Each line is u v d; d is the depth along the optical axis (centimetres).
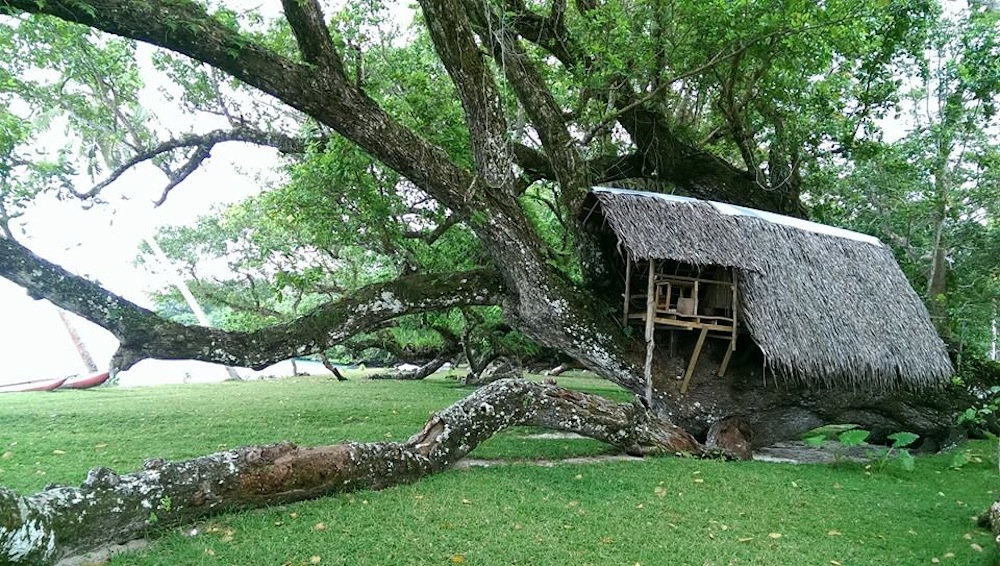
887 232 1828
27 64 1232
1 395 1612
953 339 1275
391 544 526
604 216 1059
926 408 1171
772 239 1045
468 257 1609
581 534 574
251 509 605
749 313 952
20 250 832
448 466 795
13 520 424
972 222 1906
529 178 1402
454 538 545
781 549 564
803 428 1127
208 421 1120
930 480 898
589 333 1057
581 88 1199
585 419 909
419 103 1287
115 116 1390
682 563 519
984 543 604
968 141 1717
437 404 1427
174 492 554
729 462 952
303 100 907
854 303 1041
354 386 1908
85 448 884
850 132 1392
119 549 513
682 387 1062
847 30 1045
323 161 1204
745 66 1280
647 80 1294
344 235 1355
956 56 1593
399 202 1347
